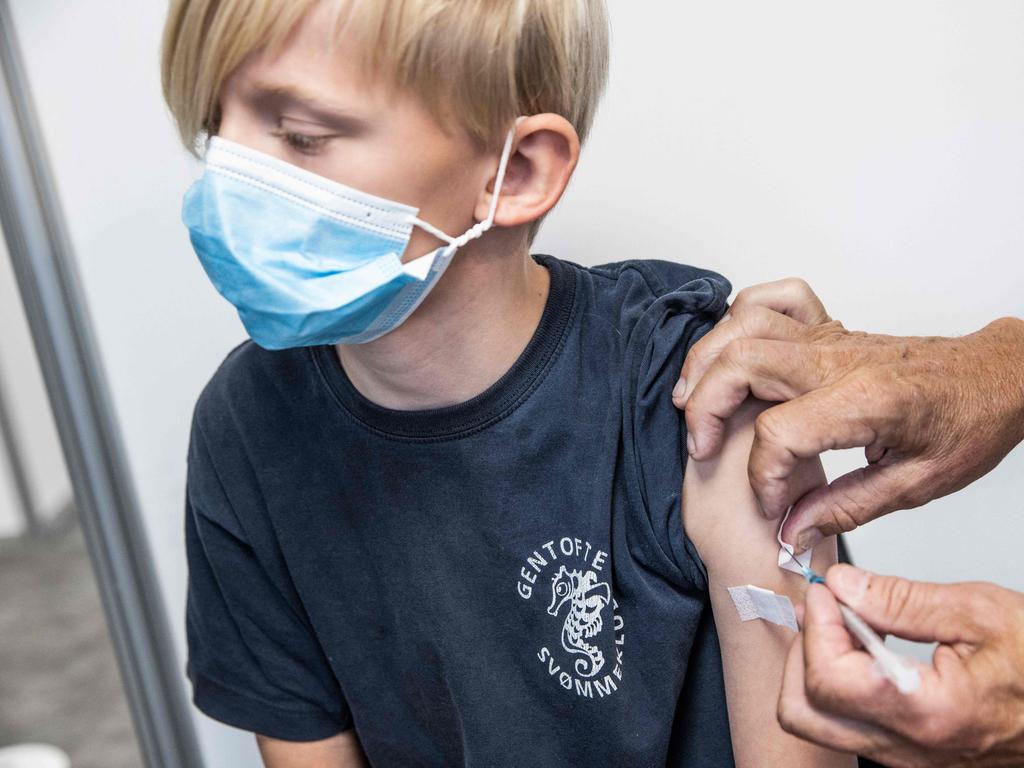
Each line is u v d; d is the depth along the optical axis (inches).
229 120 31.2
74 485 55.7
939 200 50.3
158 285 52.5
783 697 29.8
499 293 34.7
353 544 38.0
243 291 31.7
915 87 48.8
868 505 33.7
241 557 40.3
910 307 51.9
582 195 50.3
